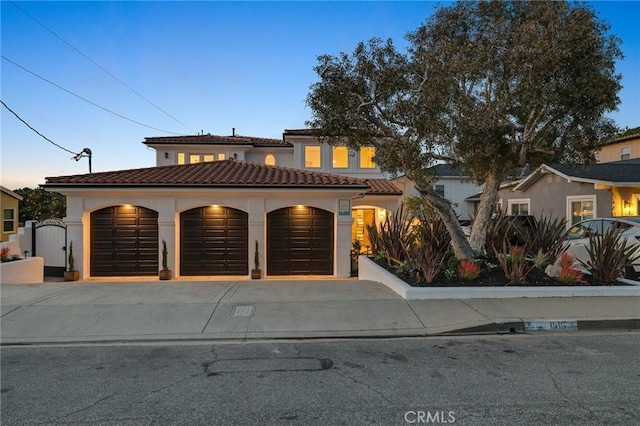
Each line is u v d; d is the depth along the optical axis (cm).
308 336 620
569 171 1762
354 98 919
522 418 371
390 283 905
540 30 775
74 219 1280
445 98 814
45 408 392
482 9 912
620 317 682
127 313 714
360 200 1950
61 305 759
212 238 1338
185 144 2361
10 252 1324
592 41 745
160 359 529
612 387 438
